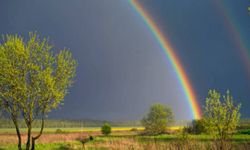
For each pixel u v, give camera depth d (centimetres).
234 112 2684
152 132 8094
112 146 3984
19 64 2552
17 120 2588
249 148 2839
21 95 2497
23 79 2533
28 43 2617
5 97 2492
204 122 2784
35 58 2622
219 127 2694
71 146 4209
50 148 4097
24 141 5200
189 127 5891
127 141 4453
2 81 2506
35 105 2552
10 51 2559
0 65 2514
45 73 2538
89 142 4806
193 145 2966
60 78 2652
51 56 2659
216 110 2698
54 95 2547
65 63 2677
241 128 5984
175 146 3052
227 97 2712
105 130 9088
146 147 3322
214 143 2819
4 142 4997
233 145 2775
